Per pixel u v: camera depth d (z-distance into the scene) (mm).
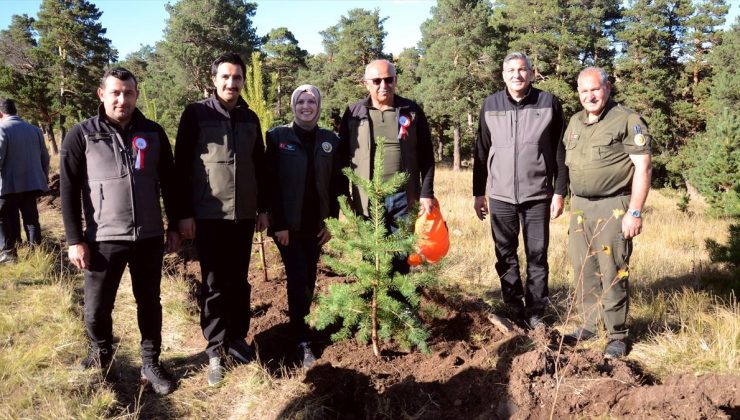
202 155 3400
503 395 2896
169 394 3451
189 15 38250
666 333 3871
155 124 3332
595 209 3777
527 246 4258
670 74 41844
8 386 3250
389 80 3699
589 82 3621
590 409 2729
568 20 36438
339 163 3842
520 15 39594
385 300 3486
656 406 2596
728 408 2570
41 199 10578
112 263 3225
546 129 4023
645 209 16641
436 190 17922
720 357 3441
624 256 3705
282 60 46844
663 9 42750
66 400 3119
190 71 36375
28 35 49719
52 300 4832
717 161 13812
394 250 3361
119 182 3156
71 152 3078
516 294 4484
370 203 3791
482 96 33219
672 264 6863
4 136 6023
